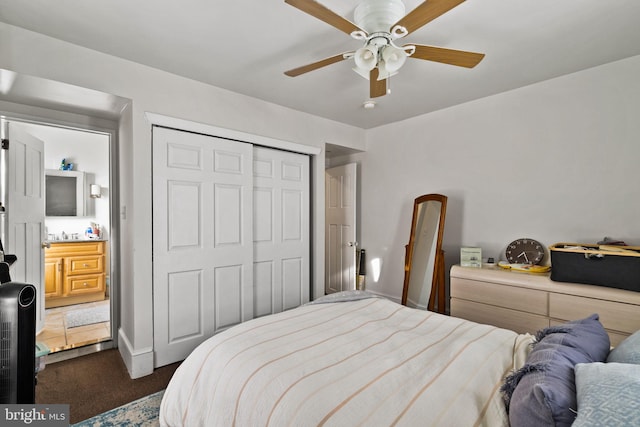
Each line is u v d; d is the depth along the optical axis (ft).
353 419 3.20
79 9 5.87
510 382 3.30
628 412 2.04
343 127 13.19
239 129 9.84
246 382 4.02
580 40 6.96
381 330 5.55
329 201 15.76
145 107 8.03
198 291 8.96
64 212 14.97
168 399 4.79
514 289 8.30
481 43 7.04
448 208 11.39
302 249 11.88
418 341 5.07
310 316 6.31
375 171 13.88
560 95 8.86
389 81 9.11
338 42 7.02
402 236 12.89
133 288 7.83
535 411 2.62
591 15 6.03
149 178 8.11
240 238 9.90
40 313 10.33
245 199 10.02
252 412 3.69
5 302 2.53
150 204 8.13
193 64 8.00
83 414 6.28
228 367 4.42
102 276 14.78
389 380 3.87
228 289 9.60
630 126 7.82
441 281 10.77
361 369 4.14
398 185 13.00
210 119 9.20
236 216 9.80
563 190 8.86
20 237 9.18
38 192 10.13
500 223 10.11
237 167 9.86
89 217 15.62
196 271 8.93
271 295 10.96
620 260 6.82
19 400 2.54
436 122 11.69
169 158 8.49
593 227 8.38
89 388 7.26
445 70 8.39
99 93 7.49
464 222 10.96
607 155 8.15
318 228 12.22
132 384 7.44
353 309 6.81
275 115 10.83
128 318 8.56
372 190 14.02
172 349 8.46
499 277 8.57
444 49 5.32
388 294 13.42
